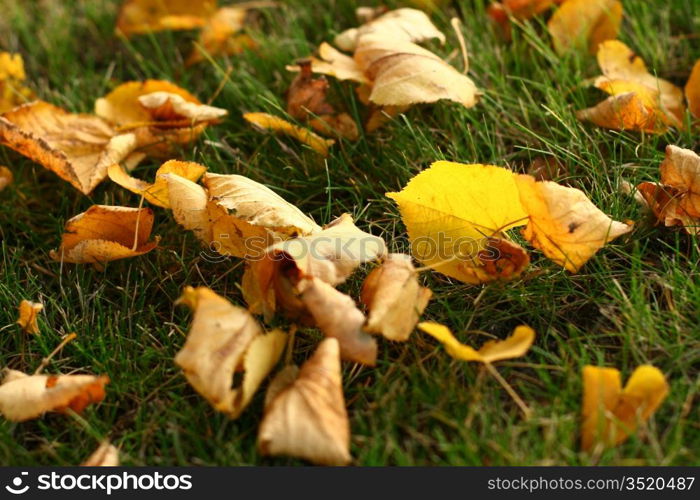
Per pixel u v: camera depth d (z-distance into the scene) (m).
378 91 0.65
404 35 0.69
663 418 0.57
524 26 0.76
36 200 0.70
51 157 0.67
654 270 0.62
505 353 0.56
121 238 0.64
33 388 0.57
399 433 0.58
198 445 0.57
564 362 0.59
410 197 0.60
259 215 0.60
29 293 0.65
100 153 0.70
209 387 0.55
